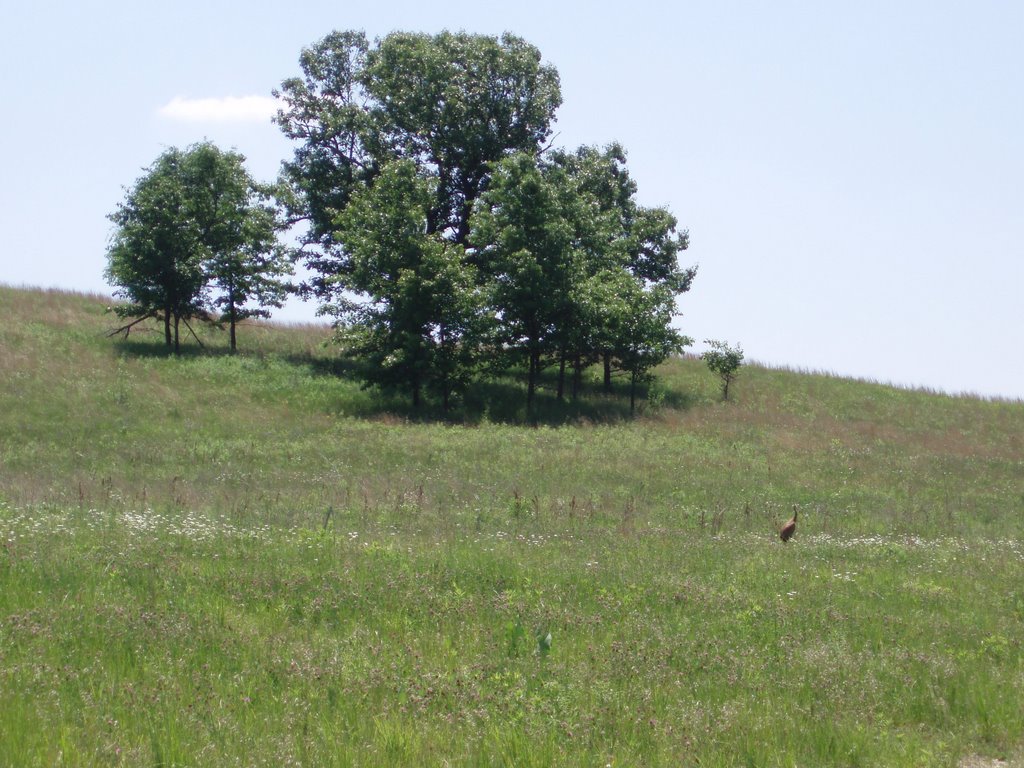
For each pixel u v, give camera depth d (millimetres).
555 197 45562
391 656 9602
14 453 28219
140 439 32406
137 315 48625
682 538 19484
